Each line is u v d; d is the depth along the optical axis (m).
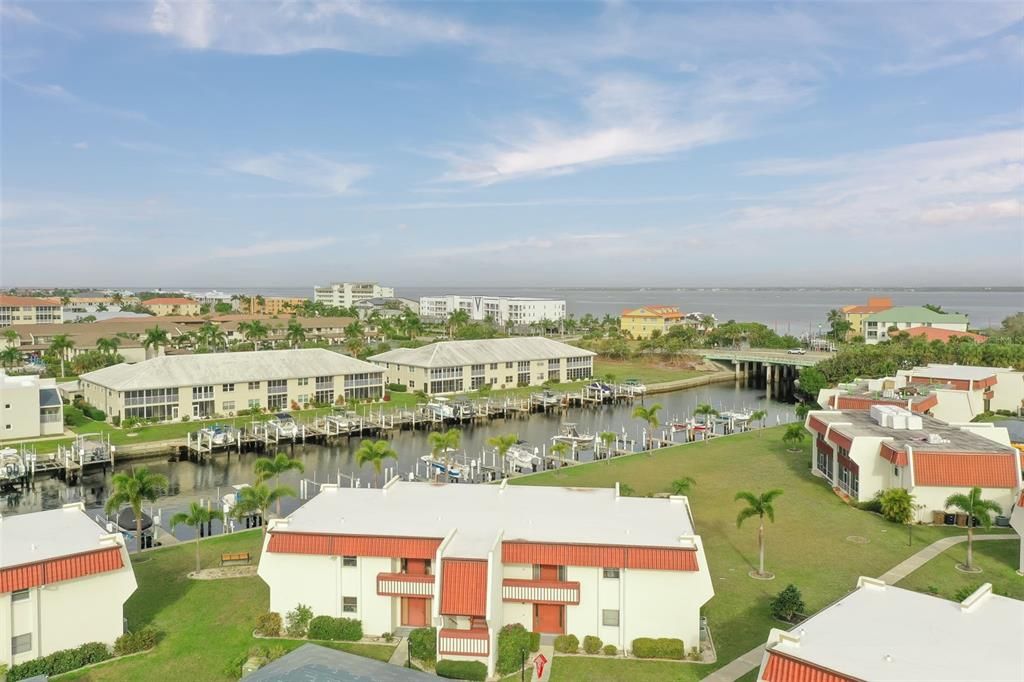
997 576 44.41
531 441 94.19
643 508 41.56
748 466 75.62
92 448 80.38
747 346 197.62
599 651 35.12
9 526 37.78
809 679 24.41
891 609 29.36
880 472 59.81
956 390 86.12
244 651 35.06
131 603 40.47
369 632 36.81
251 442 88.94
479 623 33.84
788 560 47.47
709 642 35.97
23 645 32.62
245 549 49.56
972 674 23.73
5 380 90.38
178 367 101.94
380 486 71.50
